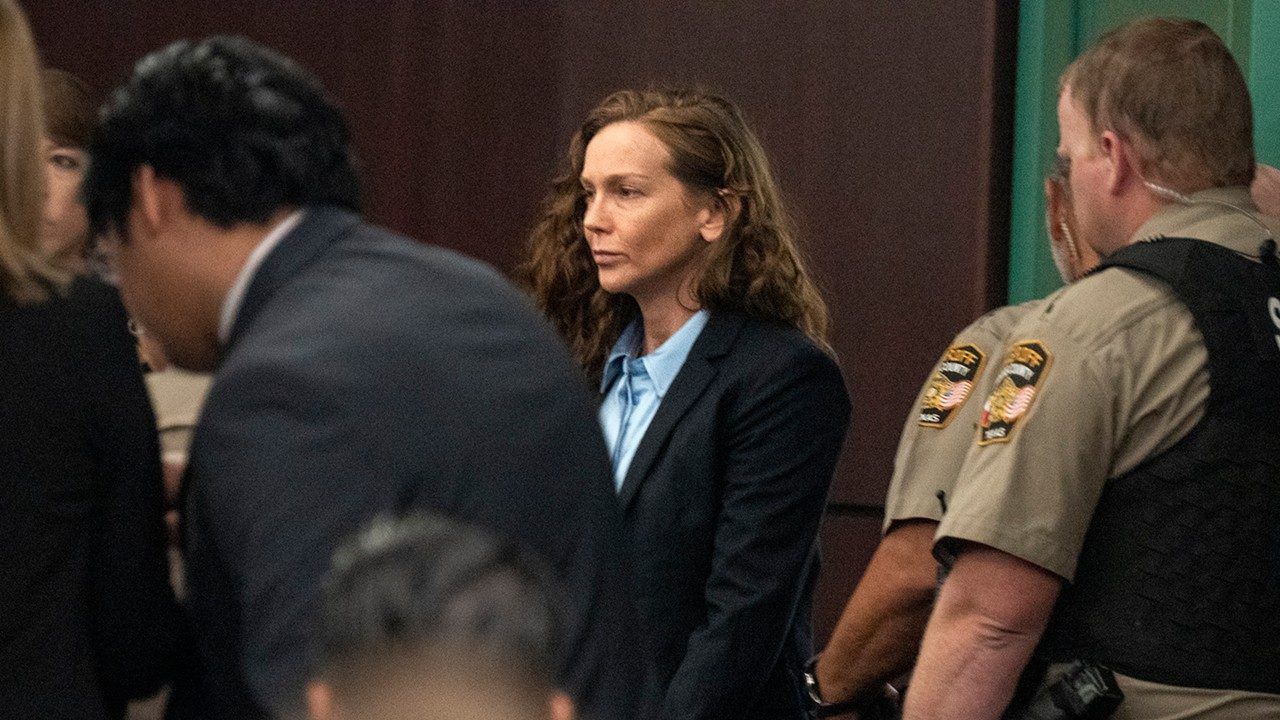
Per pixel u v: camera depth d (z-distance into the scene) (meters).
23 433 5.39
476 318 4.93
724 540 7.52
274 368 4.61
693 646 7.41
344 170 5.37
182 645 5.59
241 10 14.07
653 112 8.01
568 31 13.15
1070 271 7.84
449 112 13.57
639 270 7.95
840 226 12.20
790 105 12.36
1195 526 6.21
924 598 7.84
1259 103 10.12
